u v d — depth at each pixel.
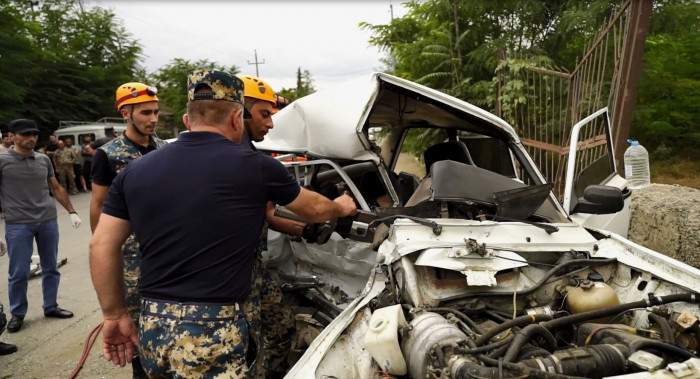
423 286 2.32
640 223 5.05
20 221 4.52
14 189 4.48
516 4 8.62
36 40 22.45
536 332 1.88
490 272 2.26
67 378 3.69
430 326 1.96
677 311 2.15
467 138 4.47
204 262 1.94
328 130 3.40
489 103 8.23
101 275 2.07
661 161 8.27
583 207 3.27
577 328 2.14
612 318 2.17
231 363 1.96
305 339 3.12
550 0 8.72
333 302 3.37
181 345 1.90
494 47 8.73
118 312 2.13
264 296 3.00
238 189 1.97
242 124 2.22
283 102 6.30
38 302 5.25
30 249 4.62
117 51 28.19
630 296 2.38
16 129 4.46
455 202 2.87
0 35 15.98
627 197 4.22
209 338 1.92
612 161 4.27
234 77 2.16
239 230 1.99
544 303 2.39
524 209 2.78
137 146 3.36
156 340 1.94
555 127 7.04
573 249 2.57
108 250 2.07
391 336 1.92
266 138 4.02
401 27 10.98
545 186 2.81
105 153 3.21
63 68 22.72
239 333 1.99
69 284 5.80
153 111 3.32
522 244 2.52
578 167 5.46
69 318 4.80
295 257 3.92
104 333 2.12
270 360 3.10
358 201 3.52
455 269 2.25
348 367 2.06
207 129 2.09
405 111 4.08
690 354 1.81
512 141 3.46
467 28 9.70
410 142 8.54
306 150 3.63
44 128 21.56
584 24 7.78
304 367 1.94
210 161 1.98
